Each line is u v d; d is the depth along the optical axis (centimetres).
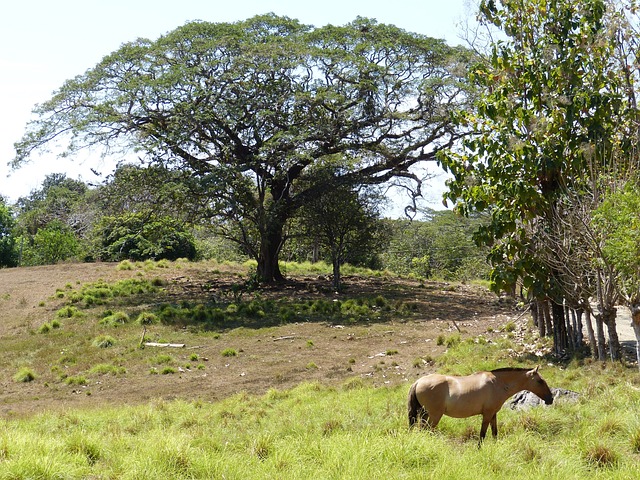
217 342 2380
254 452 1000
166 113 3166
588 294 1531
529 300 2020
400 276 3991
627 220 1292
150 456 923
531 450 948
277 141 3083
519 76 1622
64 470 866
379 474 848
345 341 2300
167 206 3219
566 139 1561
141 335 2445
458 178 1633
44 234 4984
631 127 1590
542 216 1595
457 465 869
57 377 2066
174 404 1617
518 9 1644
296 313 2711
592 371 1462
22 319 2819
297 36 3406
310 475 872
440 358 1855
